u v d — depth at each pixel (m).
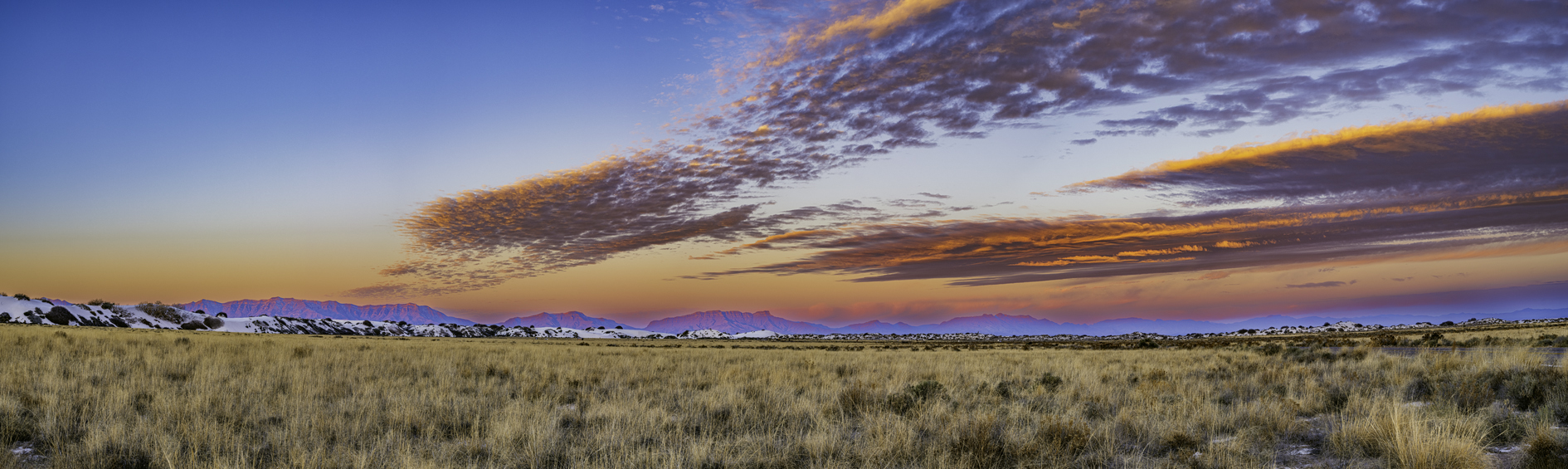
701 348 52.22
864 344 93.44
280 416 10.48
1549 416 8.00
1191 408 10.34
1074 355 29.53
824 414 11.24
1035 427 9.09
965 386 15.37
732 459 7.90
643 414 10.67
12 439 8.52
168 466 7.23
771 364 23.86
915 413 10.72
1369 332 97.81
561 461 8.09
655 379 17.66
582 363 23.33
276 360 20.22
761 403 12.24
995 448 7.90
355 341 39.62
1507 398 9.62
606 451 8.34
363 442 8.40
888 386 14.34
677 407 12.40
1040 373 18.64
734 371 19.75
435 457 8.05
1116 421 9.41
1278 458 7.55
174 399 10.78
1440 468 6.35
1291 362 19.75
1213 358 23.77
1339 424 8.78
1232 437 8.59
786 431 9.66
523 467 7.83
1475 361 14.05
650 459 7.75
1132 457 7.70
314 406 10.86
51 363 15.50
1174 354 27.53
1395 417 7.40
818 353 37.47
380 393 13.26
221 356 20.48
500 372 19.06
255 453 8.02
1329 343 38.97
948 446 8.09
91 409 10.24
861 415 11.02
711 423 10.25
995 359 27.16
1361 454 7.37
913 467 7.48
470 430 9.85
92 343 23.28
